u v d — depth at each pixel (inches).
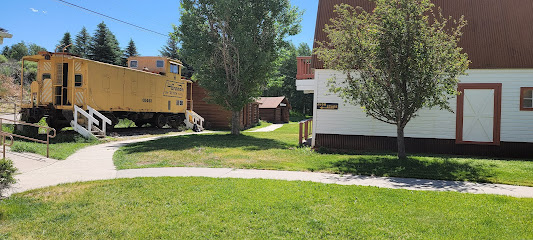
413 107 386.0
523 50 490.9
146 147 538.9
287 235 169.5
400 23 365.7
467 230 174.4
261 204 216.8
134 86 783.1
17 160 384.5
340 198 232.5
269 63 796.0
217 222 186.4
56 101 661.9
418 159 406.0
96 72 671.8
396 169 350.0
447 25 535.5
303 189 258.7
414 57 366.0
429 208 211.0
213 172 340.5
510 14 526.9
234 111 825.5
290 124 1646.2
